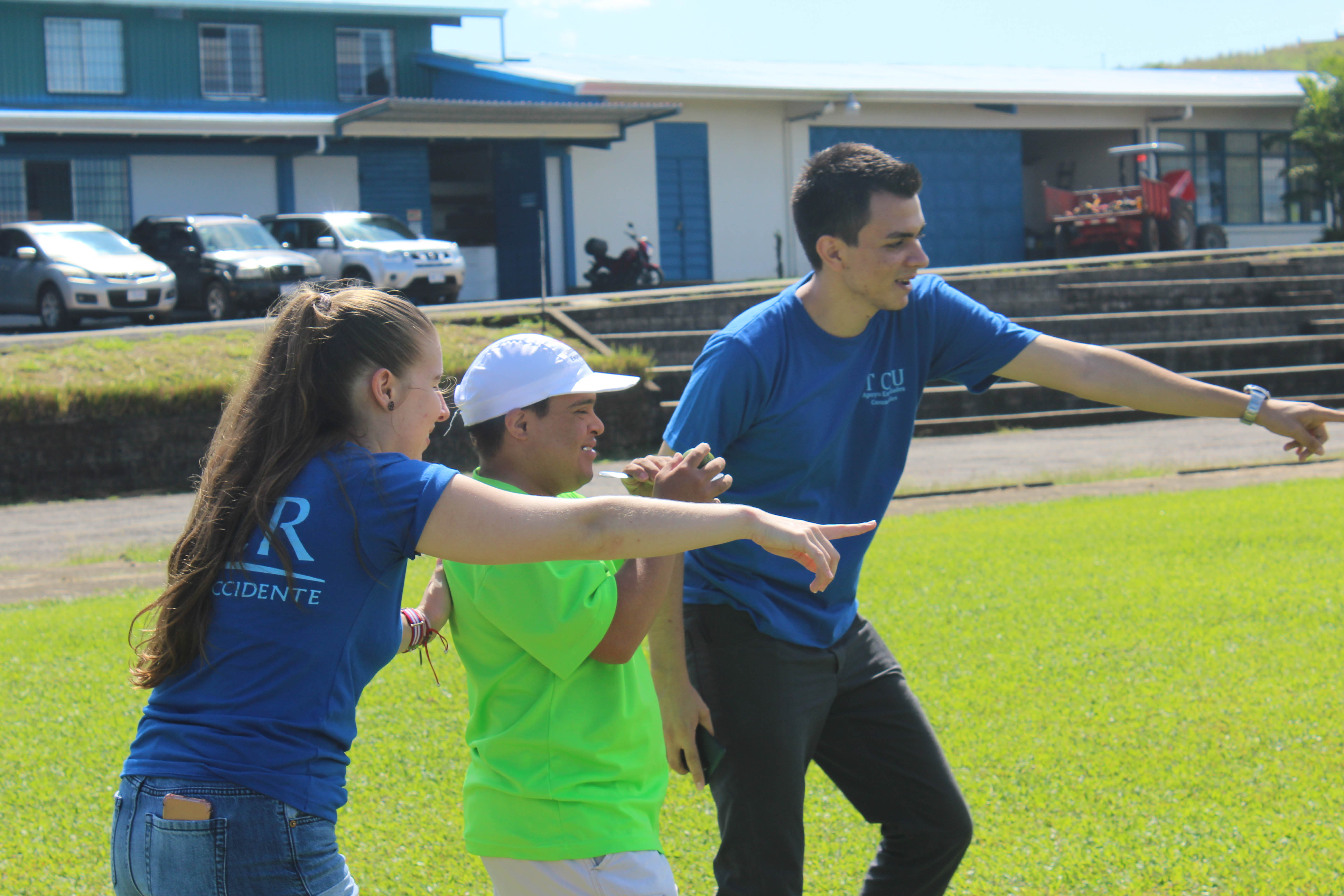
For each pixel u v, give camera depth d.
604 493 11.45
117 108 25.31
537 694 2.32
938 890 2.96
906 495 11.12
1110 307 20.64
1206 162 34.78
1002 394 16.56
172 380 13.78
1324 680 5.23
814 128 29.64
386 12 27.59
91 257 19.95
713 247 28.66
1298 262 22.23
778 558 2.77
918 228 2.77
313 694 1.93
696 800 4.28
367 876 3.66
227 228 21.47
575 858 2.25
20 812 4.18
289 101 26.94
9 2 24.38
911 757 2.87
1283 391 17.95
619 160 27.61
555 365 2.40
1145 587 6.98
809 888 3.57
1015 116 31.86
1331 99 34.03
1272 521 8.84
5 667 5.96
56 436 12.91
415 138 26.06
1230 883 3.48
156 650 1.96
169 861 1.85
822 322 2.87
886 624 6.34
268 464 1.98
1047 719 4.86
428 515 1.94
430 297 21.98
